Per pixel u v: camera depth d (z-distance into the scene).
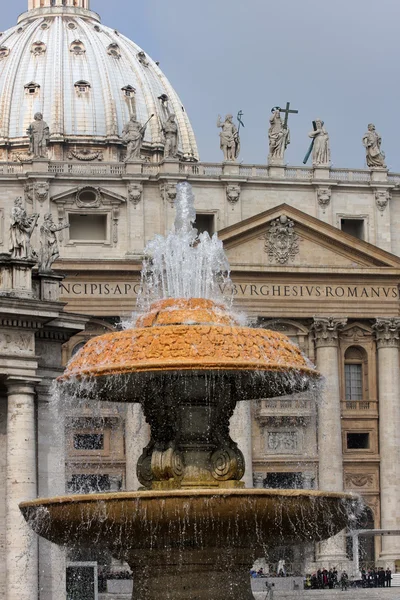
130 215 117.88
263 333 31.94
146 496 29.48
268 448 116.44
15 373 46.50
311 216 118.69
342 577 94.88
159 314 32.78
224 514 29.70
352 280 119.12
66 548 34.84
